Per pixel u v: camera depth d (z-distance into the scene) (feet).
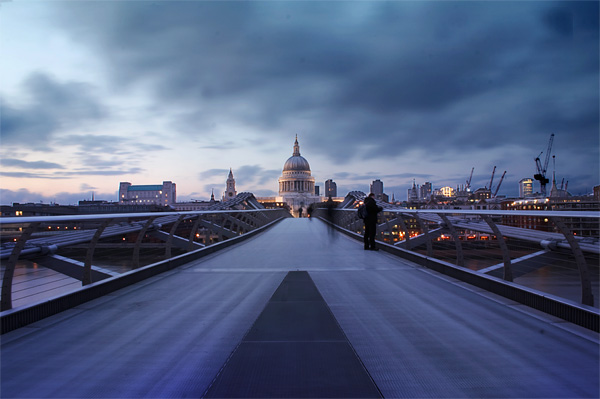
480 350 12.28
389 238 46.60
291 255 38.96
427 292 20.76
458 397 9.35
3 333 14.05
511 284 18.86
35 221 15.01
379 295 20.12
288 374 10.61
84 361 11.56
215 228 49.26
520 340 13.14
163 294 20.57
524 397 9.32
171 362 11.45
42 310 15.90
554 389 9.70
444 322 15.25
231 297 19.85
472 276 22.47
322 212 147.13
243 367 11.07
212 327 14.78
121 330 14.44
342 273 27.22
